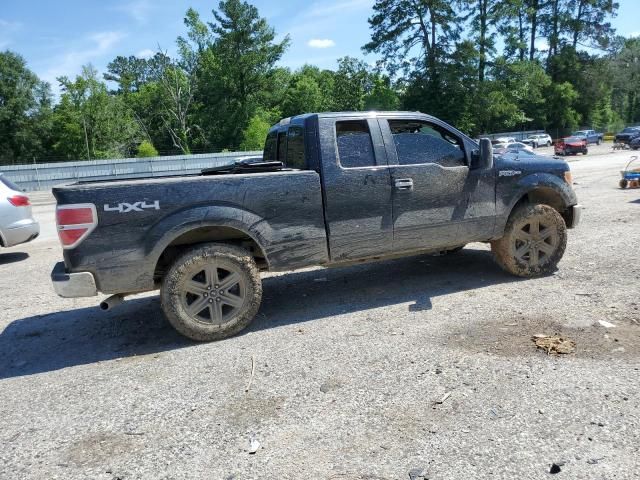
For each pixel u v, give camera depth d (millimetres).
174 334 4691
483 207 5250
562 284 5246
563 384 3184
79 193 3947
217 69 61750
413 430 2816
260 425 2990
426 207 4996
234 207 4289
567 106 69500
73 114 56094
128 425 3098
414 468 2486
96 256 4012
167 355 4180
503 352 3715
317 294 5574
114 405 3365
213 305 4363
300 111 68562
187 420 3109
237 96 63969
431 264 6520
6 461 2793
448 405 3047
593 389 3098
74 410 3336
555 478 2340
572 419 2797
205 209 4191
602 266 5789
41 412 3336
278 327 4637
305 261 4613
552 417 2830
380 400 3168
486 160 5016
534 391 3127
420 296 5219
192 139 65062
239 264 4387
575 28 70000
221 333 4398
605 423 2736
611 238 7215
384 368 3605
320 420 2992
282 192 4445
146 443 2891
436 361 3650
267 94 63656
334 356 3879
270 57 63969
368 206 4762
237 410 3182
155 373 3830
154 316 5270
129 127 59188
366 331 4352
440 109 52438
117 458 2760
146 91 70812
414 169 4918
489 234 5340
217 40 62125
